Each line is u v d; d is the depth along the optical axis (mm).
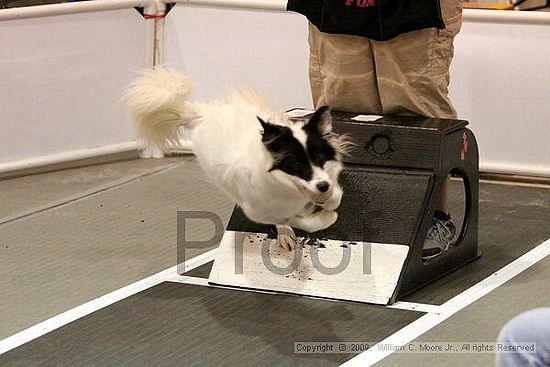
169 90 4125
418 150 4145
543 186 5695
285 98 6078
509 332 2346
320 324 3834
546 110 5570
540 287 4180
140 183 5777
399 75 4418
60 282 4285
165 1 6172
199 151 4012
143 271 4430
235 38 6102
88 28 5941
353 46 4477
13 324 3859
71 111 5988
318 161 3537
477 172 4469
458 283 4246
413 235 4055
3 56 5629
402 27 4266
